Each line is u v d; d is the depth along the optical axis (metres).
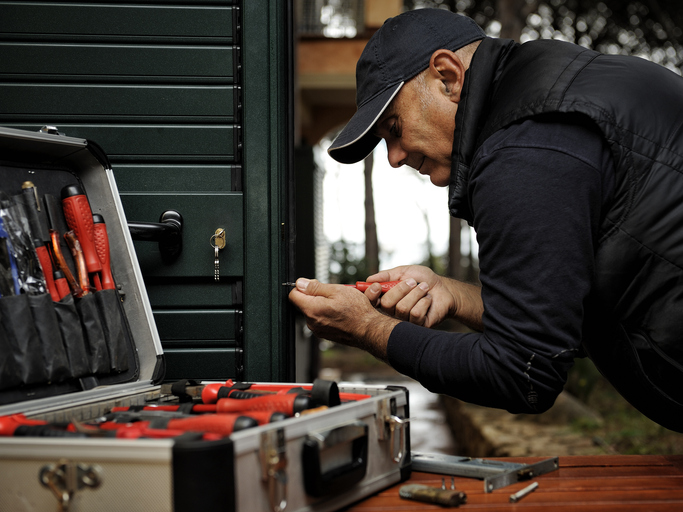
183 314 1.66
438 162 1.54
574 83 1.20
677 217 1.13
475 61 1.35
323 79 9.48
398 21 1.49
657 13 10.73
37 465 0.80
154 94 1.69
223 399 1.12
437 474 1.20
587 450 4.58
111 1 1.69
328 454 0.95
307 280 1.52
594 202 1.15
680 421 1.27
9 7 1.67
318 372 6.61
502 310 1.18
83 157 1.36
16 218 1.18
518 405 1.20
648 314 1.18
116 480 0.77
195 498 0.74
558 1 11.48
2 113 1.67
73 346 1.20
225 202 1.66
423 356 1.27
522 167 1.15
